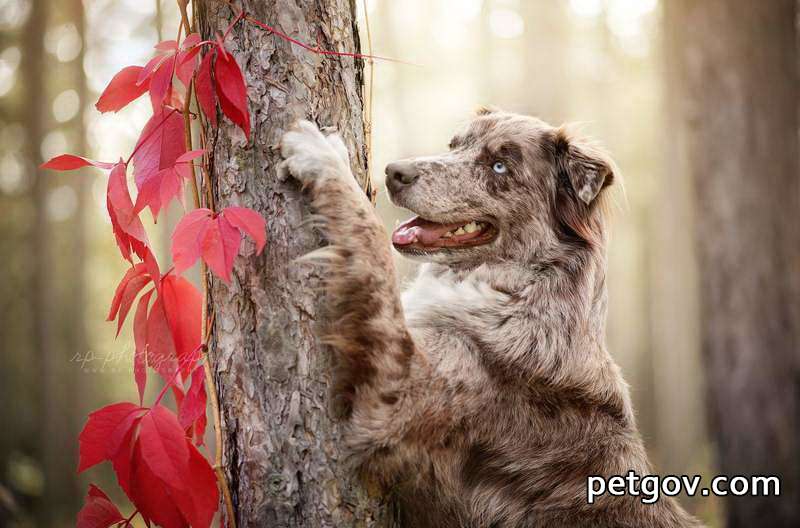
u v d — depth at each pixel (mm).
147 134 2365
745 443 7730
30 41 14758
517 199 3453
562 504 2971
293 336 2393
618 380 3346
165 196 2398
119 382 15734
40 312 15406
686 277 11375
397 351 2584
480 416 2846
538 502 2934
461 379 2832
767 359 7691
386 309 2568
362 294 2494
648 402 19703
